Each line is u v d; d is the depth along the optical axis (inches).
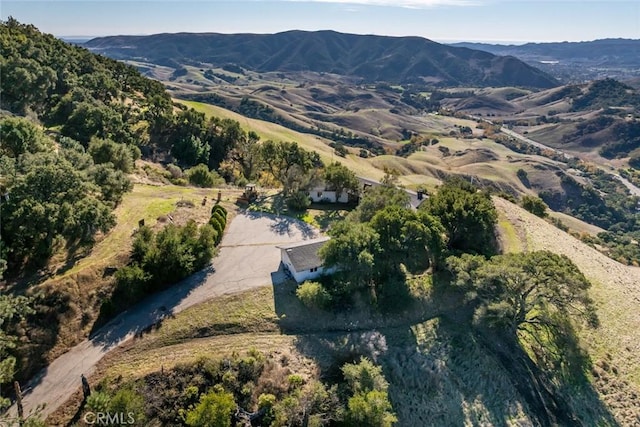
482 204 2342.5
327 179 2913.4
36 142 2234.3
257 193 2947.8
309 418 1294.3
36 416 1098.7
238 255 2118.6
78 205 1721.2
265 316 1723.7
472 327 1904.5
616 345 2005.4
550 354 1862.7
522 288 1815.9
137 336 1546.5
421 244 1963.6
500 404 1622.8
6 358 1253.7
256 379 1419.8
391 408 1444.4
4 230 1544.0
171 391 1333.7
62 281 1562.5
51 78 3550.7
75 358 1433.3
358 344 1681.8
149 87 5004.9
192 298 1761.8
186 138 4072.3
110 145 2714.1
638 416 1691.7
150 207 2311.8
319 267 1950.1
